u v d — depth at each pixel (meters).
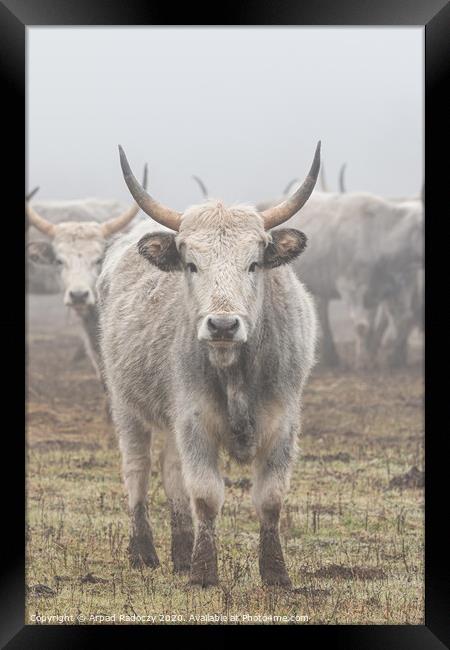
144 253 30.56
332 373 80.81
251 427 29.75
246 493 42.00
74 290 56.84
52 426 56.66
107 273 38.06
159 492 41.88
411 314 89.00
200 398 29.92
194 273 29.44
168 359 31.89
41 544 34.94
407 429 55.72
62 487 42.97
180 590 30.36
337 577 31.62
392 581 31.47
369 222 89.75
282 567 30.33
